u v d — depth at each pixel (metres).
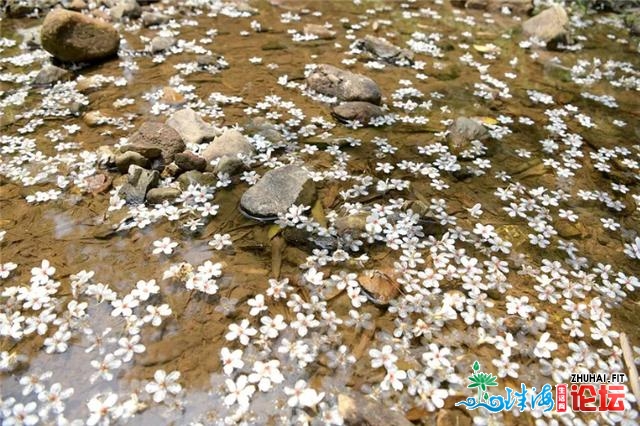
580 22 2.16
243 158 1.19
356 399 0.76
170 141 1.17
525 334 0.87
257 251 0.98
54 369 0.79
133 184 1.09
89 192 1.10
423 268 0.96
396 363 0.81
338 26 1.96
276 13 2.05
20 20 1.91
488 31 2.02
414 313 0.89
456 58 1.78
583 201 1.16
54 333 0.84
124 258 0.97
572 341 0.86
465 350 0.84
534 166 1.26
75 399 0.76
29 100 1.42
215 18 1.97
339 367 0.81
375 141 1.30
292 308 0.88
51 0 1.98
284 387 0.78
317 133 1.32
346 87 1.46
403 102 1.49
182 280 0.92
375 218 1.04
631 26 2.10
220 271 0.94
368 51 1.75
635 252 1.04
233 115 1.37
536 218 1.09
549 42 1.91
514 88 1.62
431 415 0.75
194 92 1.47
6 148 1.22
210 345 0.83
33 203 1.07
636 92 1.64
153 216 1.04
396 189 1.14
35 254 0.97
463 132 1.32
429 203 1.11
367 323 0.87
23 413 0.73
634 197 1.18
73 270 0.94
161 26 1.87
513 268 0.98
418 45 1.83
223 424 0.73
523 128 1.41
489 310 0.90
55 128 1.31
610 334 0.87
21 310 0.87
